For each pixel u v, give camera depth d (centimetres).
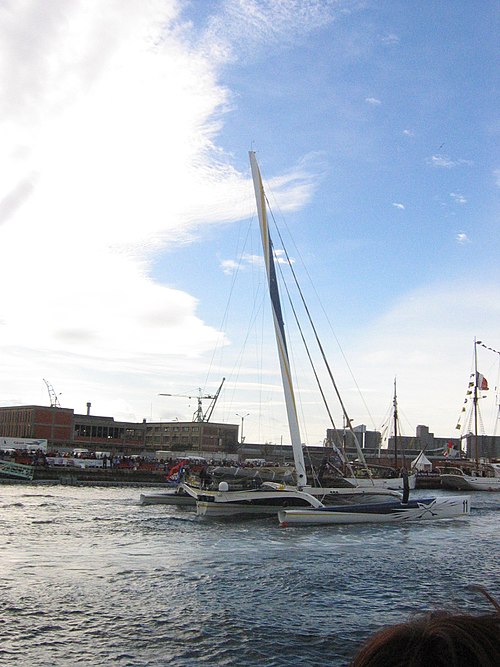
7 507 4269
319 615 1767
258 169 4619
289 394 4306
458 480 8894
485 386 10369
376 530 3697
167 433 16612
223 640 1531
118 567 2364
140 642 1505
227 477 4356
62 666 1341
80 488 6506
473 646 163
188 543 2992
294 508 3897
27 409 14825
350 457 12900
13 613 1702
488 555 2886
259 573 2317
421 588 2141
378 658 169
